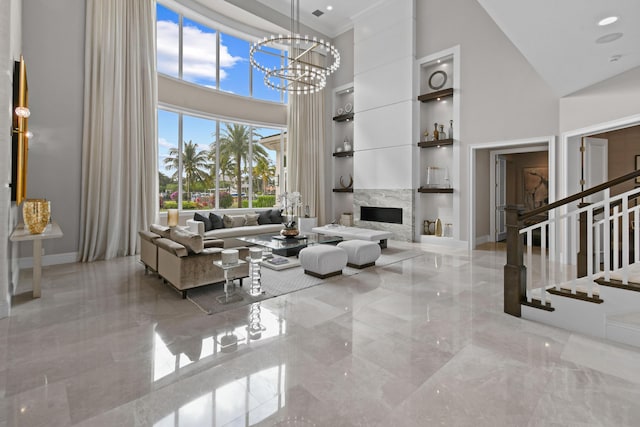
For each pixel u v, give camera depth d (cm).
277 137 859
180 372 205
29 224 327
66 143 495
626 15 274
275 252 524
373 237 582
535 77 542
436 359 221
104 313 301
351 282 406
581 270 414
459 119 644
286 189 866
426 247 657
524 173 788
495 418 163
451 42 652
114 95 526
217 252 361
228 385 192
